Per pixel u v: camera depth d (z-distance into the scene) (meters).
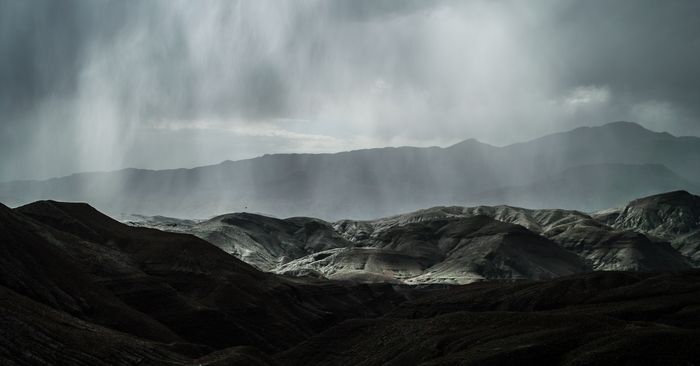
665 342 97.44
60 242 167.25
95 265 169.38
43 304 125.44
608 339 102.44
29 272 138.25
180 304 170.50
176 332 161.25
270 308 197.38
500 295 194.50
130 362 110.50
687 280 167.75
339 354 149.75
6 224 148.50
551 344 106.00
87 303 143.62
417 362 122.06
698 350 94.56
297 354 154.00
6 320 103.94
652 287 163.00
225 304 185.62
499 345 111.31
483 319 133.62
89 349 108.12
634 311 140.50
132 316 146.12
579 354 100.69
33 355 100.19
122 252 196.75
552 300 175.62
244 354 127.94
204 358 122.38
